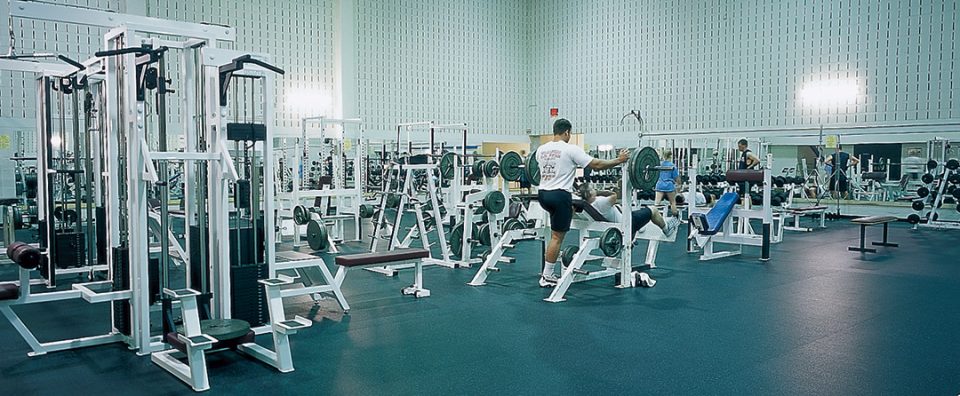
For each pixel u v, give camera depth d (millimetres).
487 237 5586
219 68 3080
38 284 4641
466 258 5453
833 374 2705
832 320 3600
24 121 8094
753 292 4383
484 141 12680
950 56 8438
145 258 2992
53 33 8523
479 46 12562
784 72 9789
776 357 2938
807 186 9516
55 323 3598
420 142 11180
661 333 3357
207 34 3250
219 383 2637
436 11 11953
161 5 9383
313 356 2984
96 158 4801
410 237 6535
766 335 3303
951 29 8414
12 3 2904
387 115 11375
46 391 2559
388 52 11367
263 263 3432
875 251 6289
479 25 12555
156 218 5512
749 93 10133
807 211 8055
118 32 3025
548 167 4367
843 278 4895
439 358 2951
